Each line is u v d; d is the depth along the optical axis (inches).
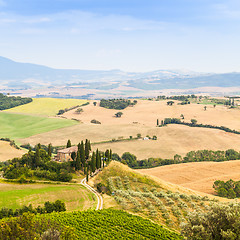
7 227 1888.5
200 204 3469.5
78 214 2829.7
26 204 3193.9
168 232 2482.8
